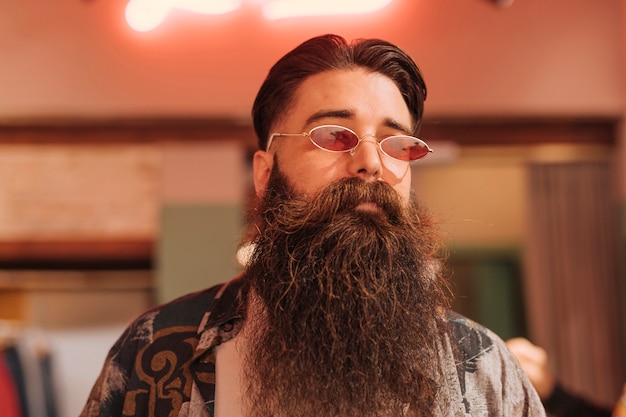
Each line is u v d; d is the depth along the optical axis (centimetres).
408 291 100
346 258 96
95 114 320
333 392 93
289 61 110
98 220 325
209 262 321
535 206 344
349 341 95
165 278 319
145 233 325
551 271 340
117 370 103
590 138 340
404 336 98
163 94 321
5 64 317
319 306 96
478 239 395
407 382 96
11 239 323
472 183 396
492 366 108
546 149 340
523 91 329
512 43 330
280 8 321
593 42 333
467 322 112
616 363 335
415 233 104
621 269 337
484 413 104
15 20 319
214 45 323
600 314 338
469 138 338
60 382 332
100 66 320
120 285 336
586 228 342
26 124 324
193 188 325
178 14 324
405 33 326
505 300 396
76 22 321
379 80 108
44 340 330
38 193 324
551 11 334
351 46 109
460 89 327
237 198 325
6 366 311
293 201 103
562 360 336
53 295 336
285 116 109
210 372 100
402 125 107
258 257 105
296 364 95
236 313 103
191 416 98
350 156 103
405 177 107
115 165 327
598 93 331
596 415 213
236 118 325
